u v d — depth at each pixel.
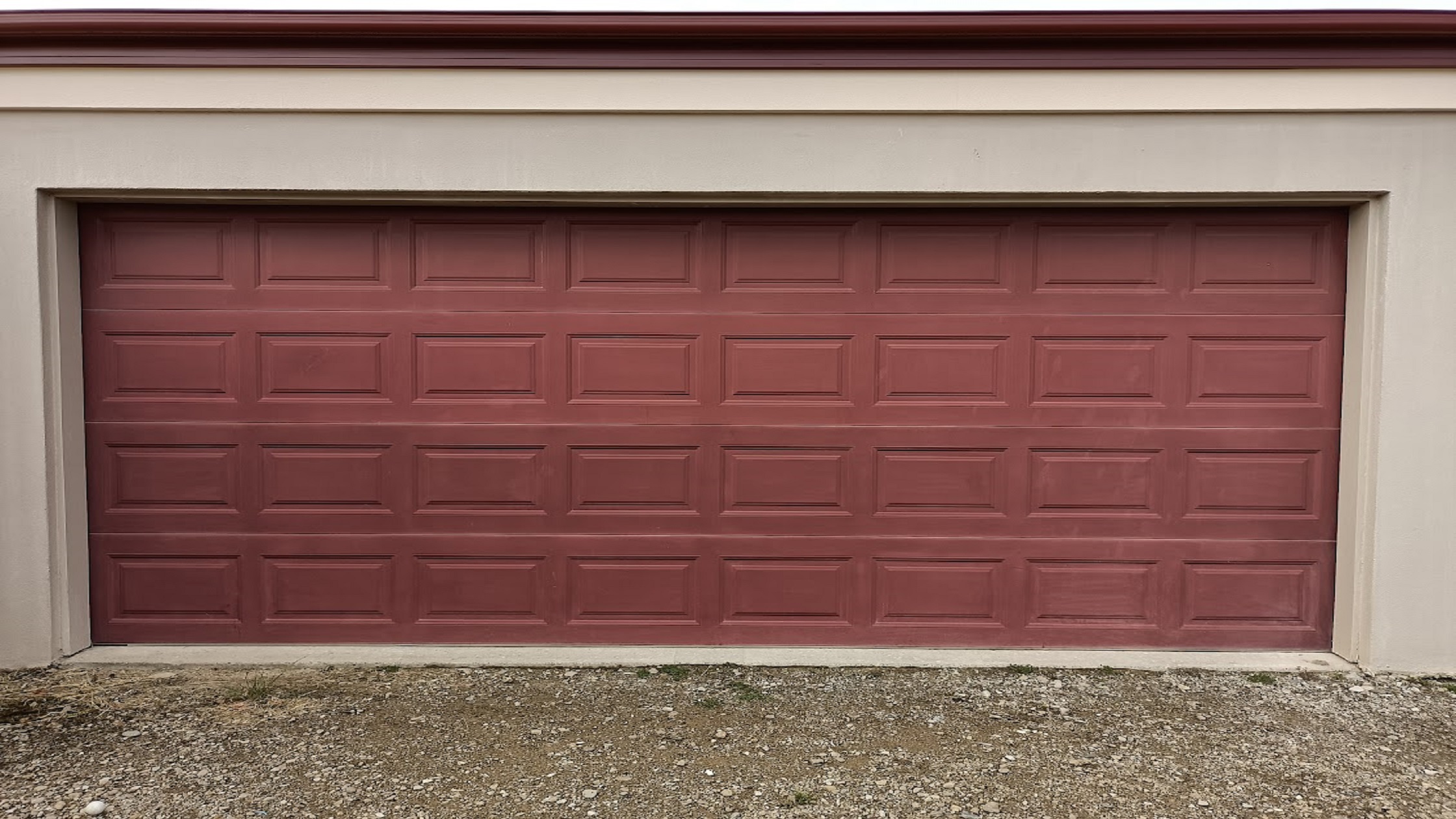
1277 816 3.21
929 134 4.47
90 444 4.72
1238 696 4.25
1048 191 4.46
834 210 4.72
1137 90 4.39
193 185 4.48
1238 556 4.71
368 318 4.73
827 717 4.02
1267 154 4.41
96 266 4.70
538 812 3.23
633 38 4.38
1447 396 4.41
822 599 4.79
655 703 4.17
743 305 4.73
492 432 4.76
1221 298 4.68
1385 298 4.39
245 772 3.50
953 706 4.14
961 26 4.32
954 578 4.78
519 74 4.45
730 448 4.77
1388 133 4.38
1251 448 4.70
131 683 4.37
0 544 4.55
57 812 3.20
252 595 4.79
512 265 4.73
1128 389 4.72
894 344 4.73
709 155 4.49
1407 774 3.51
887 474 4.76
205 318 4.71
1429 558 4.46
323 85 4.45
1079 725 3.94
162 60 4.41
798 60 4.43
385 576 4.80
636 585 4.80
